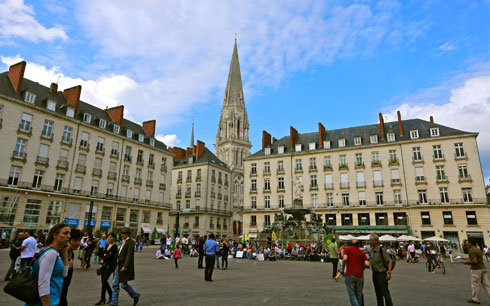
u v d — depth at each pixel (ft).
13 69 133.08
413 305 27.20
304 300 27.96
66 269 13.96
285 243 100.83
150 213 177.47
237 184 277.85
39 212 128.57
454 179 151.33
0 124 120.37
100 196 152.25
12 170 122.93
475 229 142.31
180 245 112.27
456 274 54.60
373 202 163.73
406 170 160.86
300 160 184.96
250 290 33.04
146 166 180.04
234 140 347.77
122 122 180.96
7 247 109.29
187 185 218.59
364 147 171.42
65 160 140.67
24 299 11.57
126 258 24.66
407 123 174.91
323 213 170.30
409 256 84.94
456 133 156.46
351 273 22.70
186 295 29.78
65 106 144.77
